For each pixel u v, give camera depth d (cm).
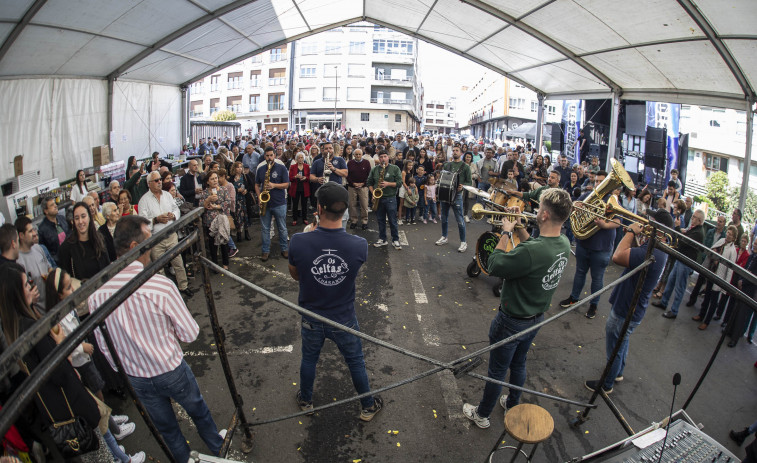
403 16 1222
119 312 226
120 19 750
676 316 557
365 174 891
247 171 903
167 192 571
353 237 306
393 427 341
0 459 178
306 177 886
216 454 287
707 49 659
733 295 205
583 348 466
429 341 469
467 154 1068
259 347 446
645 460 213
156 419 256
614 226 486
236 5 934
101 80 980
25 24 598
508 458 312
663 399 389
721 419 368
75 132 889
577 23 788
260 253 735
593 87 1120
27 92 752
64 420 215
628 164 1243
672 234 246
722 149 1147
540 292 300
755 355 471
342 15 1353
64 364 214
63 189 739
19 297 233
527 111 4378
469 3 903
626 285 359
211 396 369
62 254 409
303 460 306
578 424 349
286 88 5134
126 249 234
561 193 292
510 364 331
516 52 1124
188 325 245
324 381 395
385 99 5128
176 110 1454
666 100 898
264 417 345
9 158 711
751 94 684
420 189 1003
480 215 424
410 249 783
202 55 1245
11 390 214
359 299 566
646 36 716
